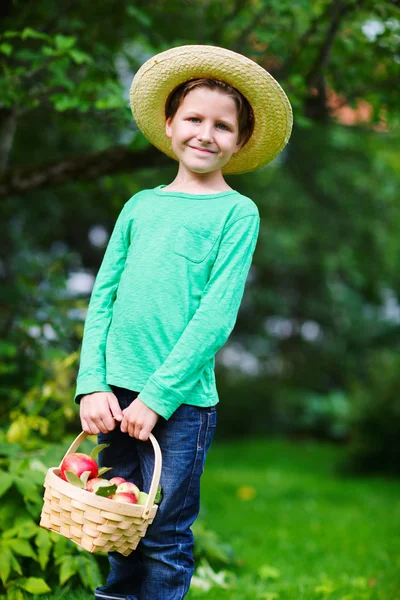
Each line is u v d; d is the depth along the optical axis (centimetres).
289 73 455
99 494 194
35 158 658
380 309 1535
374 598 333
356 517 584
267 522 546
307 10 425
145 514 192
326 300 1429
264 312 1415
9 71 379
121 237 232
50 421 360
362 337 1443
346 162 1141
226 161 227
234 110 225
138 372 208
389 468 897
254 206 226
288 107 242
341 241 1214
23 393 407
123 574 225
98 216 959
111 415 207
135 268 218
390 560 426
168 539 211
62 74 381
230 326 209
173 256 214
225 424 1343
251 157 255
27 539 287
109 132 581
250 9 465
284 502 653
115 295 230
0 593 275
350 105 478
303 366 1498
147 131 260
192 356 201
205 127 221
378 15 435
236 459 1044
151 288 213
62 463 208
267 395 1384
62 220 951
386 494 741
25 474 287
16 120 455
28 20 460
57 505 194
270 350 1538
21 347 423
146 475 212
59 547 284
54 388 352
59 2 473
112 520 187
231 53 228
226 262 213
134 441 224
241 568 388
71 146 689
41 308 436
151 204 228
